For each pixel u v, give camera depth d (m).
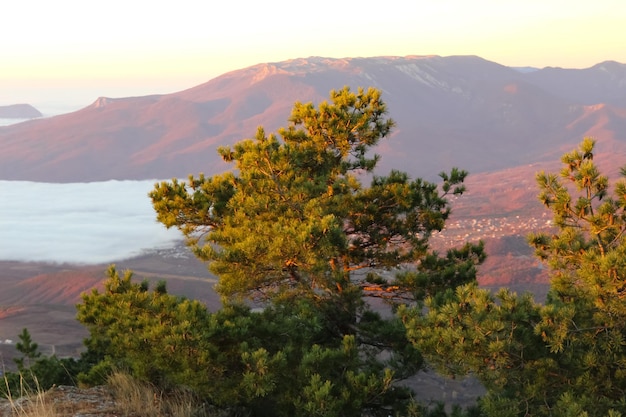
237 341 9.45
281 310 11.65
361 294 12.41
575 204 7.85
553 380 7.60
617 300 7.07
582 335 7.55
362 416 10.41
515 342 7.56
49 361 11.38
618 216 7.64
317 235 10.98
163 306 9.34
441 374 8.03
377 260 13.91
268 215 12.66
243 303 11.62
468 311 7.86
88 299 10.01
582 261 7.47
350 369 9.62
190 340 8.73
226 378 9.11
